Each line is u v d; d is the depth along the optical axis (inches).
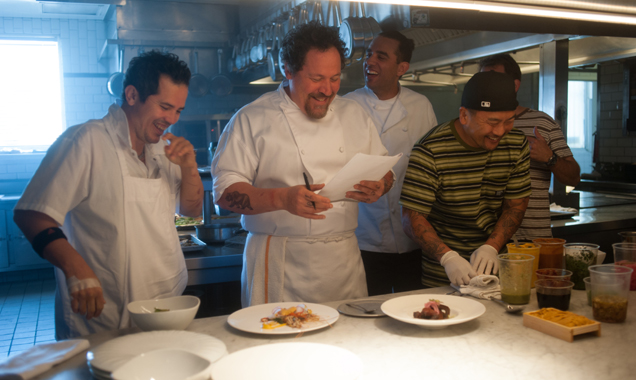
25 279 233.6
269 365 39.0
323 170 70.7
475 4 62.3
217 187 67.6
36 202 55.6
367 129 76.7
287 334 47.7
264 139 69.1
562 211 121.7
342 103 77.1
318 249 69.8
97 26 253.6
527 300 55.2
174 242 66.6
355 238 76.1
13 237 223.5
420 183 70.4
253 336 47.5
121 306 62.4
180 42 213.0
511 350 43.8
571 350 43.5
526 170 74.1
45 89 252.2
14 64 247.6
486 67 92.0
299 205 58.6
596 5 68.2
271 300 70.2
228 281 97.7
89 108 256.7
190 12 213.3
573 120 260.2
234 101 244.4
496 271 62.9
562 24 108.3
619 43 137.9
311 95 65.8
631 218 118.6
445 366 40.8
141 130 61.8
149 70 58.9
